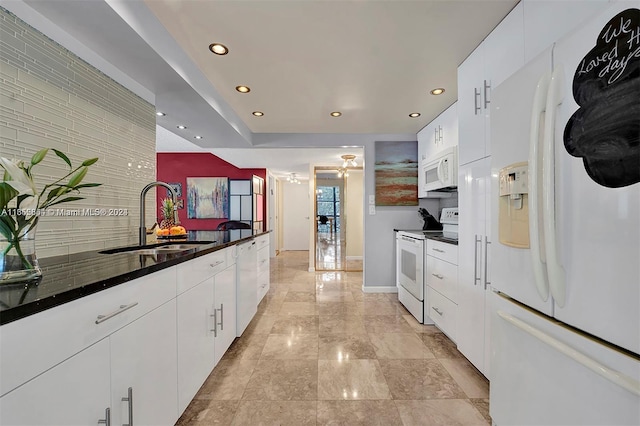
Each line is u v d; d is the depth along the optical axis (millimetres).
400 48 1782
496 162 1204
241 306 2326
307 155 4699
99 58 1546
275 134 3771
